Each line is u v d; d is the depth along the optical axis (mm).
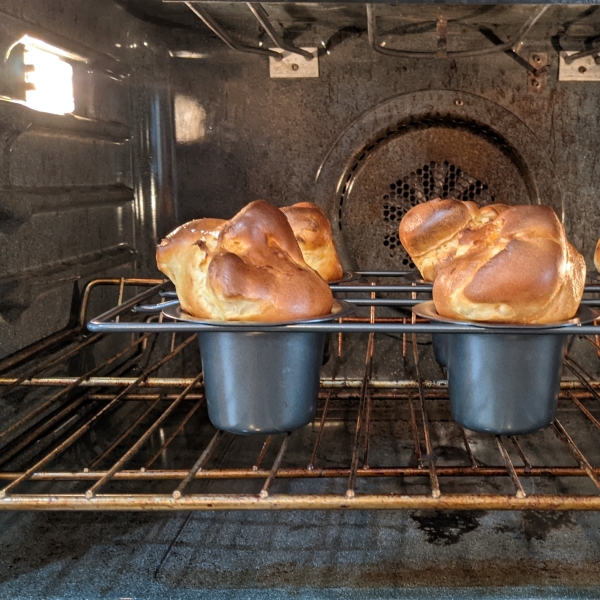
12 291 1056
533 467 939
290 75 1521
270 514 950
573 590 750
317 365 941
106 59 1379
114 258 1444
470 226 1184
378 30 1476
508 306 813
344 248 1553
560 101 1501
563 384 1280
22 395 1128
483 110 1502
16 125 1052
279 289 844
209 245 916
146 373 1171
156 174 1554
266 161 1548
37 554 838
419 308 931
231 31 1497
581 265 909
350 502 725
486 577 779
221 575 789
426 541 871
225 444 1229
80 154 1317
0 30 1000
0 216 1041
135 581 778
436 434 1270
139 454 1177
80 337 1321
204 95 1537
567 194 1523
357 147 1526
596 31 1442
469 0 872
